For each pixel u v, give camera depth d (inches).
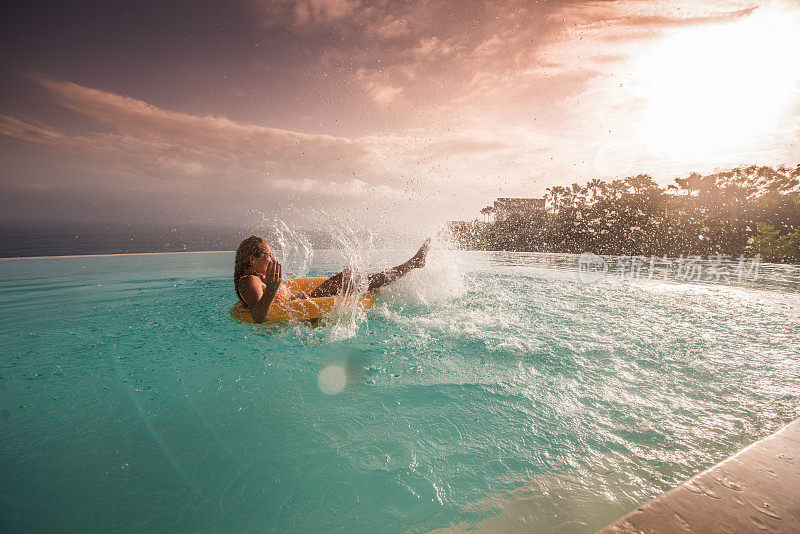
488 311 128.1
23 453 46.4
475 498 38.7
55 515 35.9
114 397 62.5
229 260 277.4
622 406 59.8
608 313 126.3
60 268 223.6
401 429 52.9
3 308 125.3
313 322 107.9
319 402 61.2
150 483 41.0
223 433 51.6
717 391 65.2
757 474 38.9
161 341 92.4
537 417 56.3
